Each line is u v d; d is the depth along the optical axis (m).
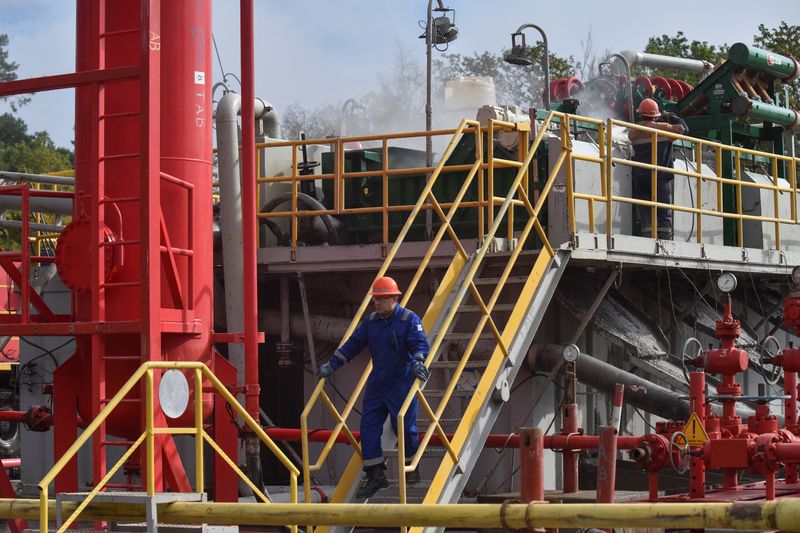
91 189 10.57
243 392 11.14
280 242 14.94
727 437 10.45
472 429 10.98
